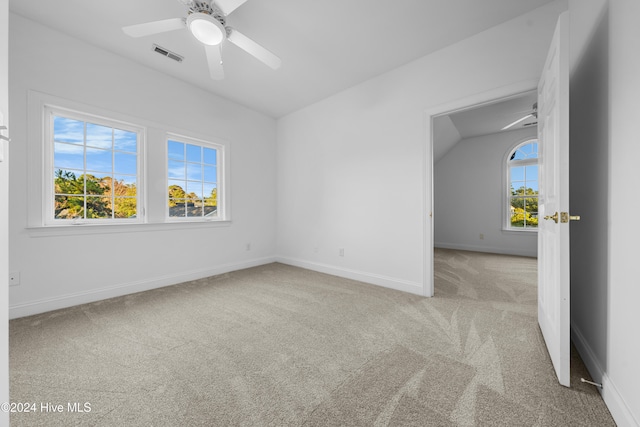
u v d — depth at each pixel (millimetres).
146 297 2486
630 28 973
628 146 989
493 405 1092
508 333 1731
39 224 2109
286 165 4023
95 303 2320
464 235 5703
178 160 3094
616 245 1074
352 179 3176
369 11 1973
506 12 1977
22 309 2021
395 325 1875
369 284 2928
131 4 1899
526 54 1980
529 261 4289
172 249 2936
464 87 2283
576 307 1580
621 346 1017
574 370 1322
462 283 2965
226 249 3488
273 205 4141
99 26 2135
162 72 2832
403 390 1191
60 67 2195
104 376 1297
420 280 2568
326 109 3455
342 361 1428
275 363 1413
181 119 3004
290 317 2023
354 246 3154
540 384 1220
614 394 1021
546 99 1532
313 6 1924
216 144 3402
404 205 2695
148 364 1402
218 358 1461
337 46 2393
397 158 2750
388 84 2812
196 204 3268
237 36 1821
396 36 2254
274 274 3385
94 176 2467
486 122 4637
